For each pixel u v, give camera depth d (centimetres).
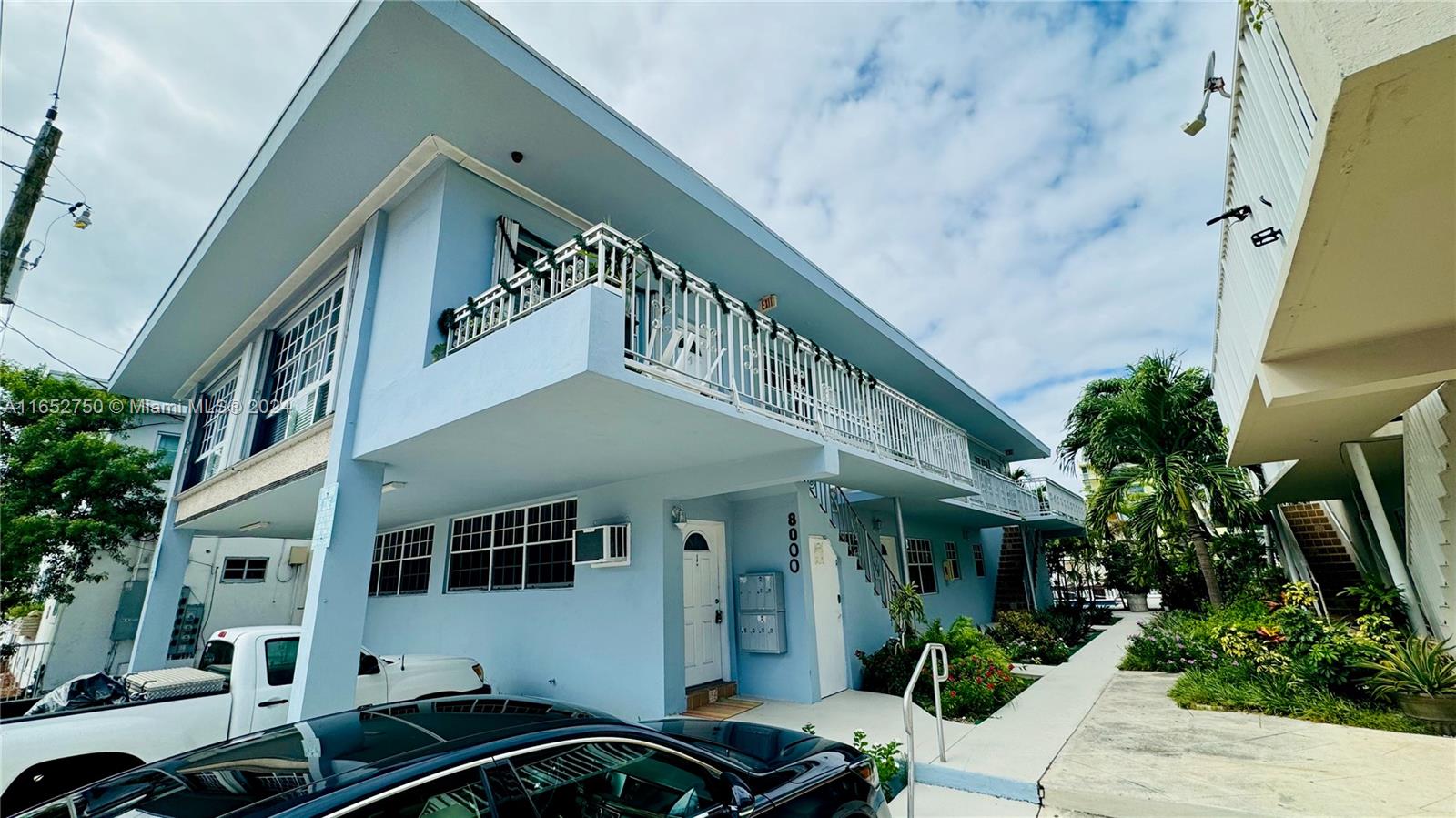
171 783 207
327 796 186
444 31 473
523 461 624
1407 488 654
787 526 844
